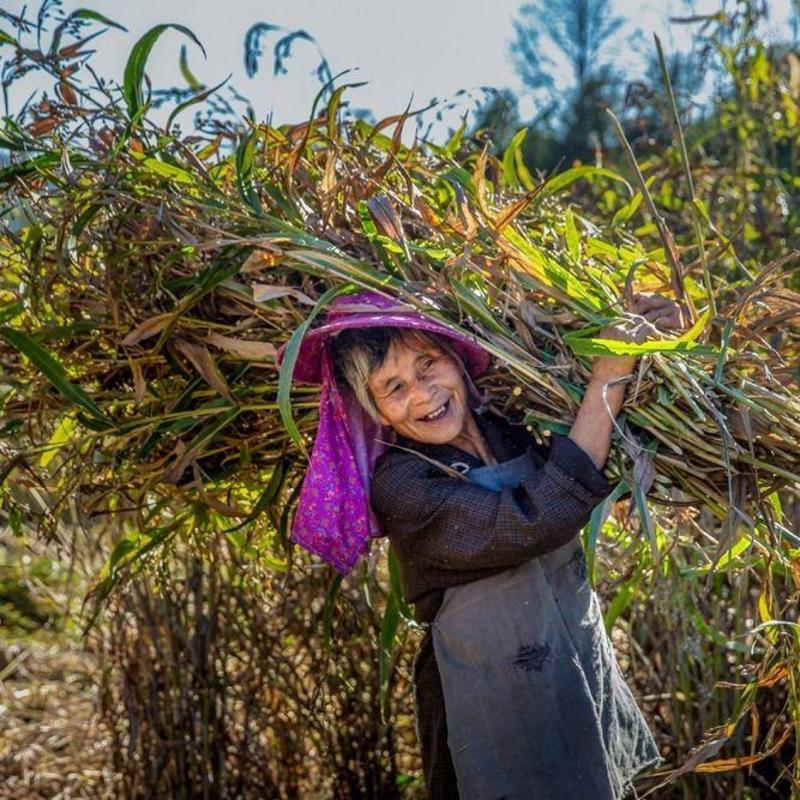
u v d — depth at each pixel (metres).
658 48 2.03
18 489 2.39
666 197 3.31
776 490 1.96
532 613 1.93
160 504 2.35
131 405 2.30
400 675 2.97
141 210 2.12
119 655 3.01
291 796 2.98
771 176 3.32
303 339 1.94
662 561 2.14
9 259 2.27
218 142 2.29
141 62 2.13
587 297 2.02
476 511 1.88
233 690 2.98
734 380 1.97
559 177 2.47
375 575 2.88
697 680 2.74
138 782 3.01
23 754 3.31
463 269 1.98
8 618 4.40
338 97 2.15
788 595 2.68
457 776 1.95
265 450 2.28
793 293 2.04
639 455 1.92
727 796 2.77
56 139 2.19
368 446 2.02
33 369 2.31
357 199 2.09
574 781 1.89
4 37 2.17
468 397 2.04
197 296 2.03
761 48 3.45
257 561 2.65
